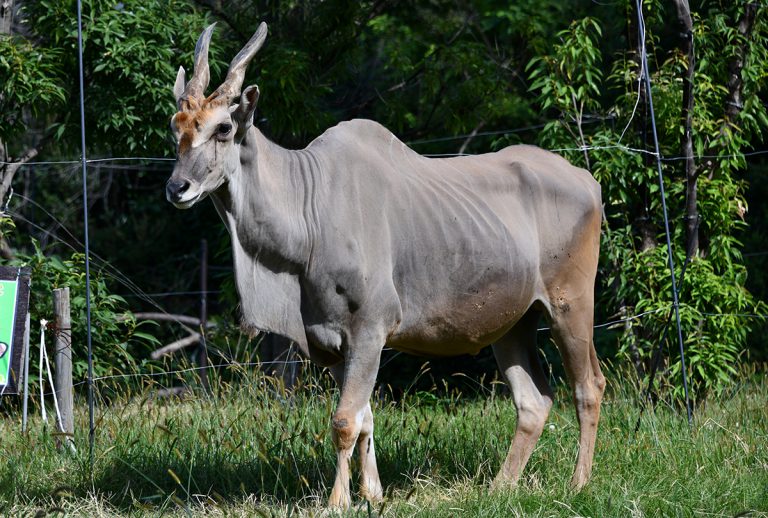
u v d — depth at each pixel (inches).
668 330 727.7
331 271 473.4
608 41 1180.5
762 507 481.1
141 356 1108.5
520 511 464.4
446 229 500.4
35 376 755.4
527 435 538.6
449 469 565.6
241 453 576.7
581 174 564.4
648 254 739.4
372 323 477.7
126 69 791.1
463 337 518.0
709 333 730.8
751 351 1055.0
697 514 471.8
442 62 1004.6
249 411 655.8
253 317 471.8
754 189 1219.9
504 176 538.0
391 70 1104.2
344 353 484.1
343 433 471.2
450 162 537.0
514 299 519.2
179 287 1304.1
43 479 544.4
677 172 772.6
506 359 554.9
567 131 786.8
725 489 504.4
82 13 805.9
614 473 543.5
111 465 557.6
